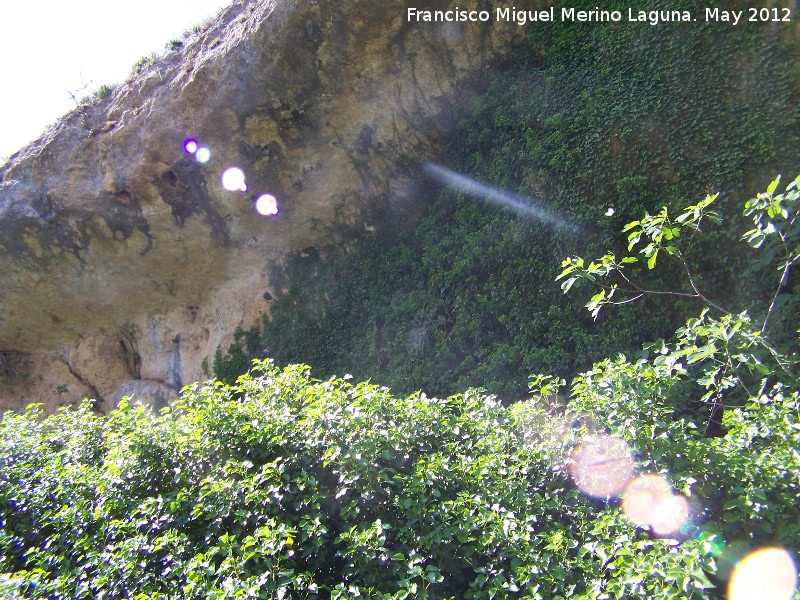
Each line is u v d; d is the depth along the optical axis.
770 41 7.56
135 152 11.63
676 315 7.54
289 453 4.98
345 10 9.82
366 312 11.08
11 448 7.48
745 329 4.70
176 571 4.12
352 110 10.80
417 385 9.07
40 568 4.85
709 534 3.48
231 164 11.42
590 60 9.16
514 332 8.59
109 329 14.42
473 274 9.41
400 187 11.39
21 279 13.53
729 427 4.55
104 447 7.06
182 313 13.71
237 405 5.67
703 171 7.68
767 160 7.25
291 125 10.98
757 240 4.63
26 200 12.55
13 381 14.92
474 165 10.18
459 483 4.49
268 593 3.67
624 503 4.00
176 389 13.59
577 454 4.39
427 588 3.76
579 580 3.65
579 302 8.18
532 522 4.08
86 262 13.16
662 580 3.23
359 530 4.27
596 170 8.45
